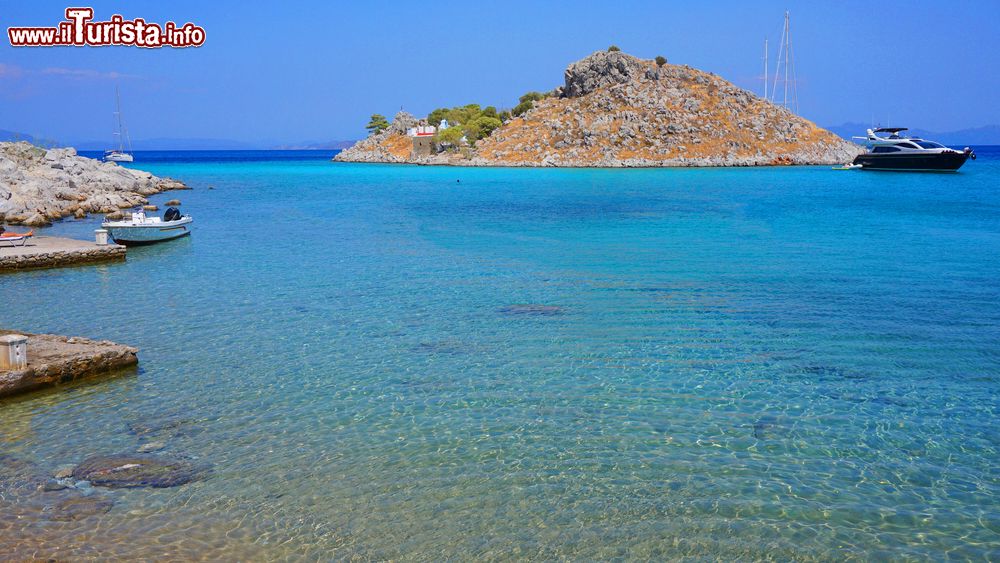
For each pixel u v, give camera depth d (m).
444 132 174.25
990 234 40.69
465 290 25.94
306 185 94.06
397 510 10.83
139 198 62.09
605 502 11.00
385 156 185.38
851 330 20.17
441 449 12.78
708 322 21.16
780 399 15.02
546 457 12.45
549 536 10.15
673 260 32.44
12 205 48.03
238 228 45.88
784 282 27.00
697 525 10.39
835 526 10.34
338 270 30.27
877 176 105.62
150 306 23.47
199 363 17.52
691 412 14.36
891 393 15.36
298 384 16.06
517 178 110.00
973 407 14.55
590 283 27.09
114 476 11.83
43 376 15.62
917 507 10.82
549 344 19.00
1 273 29.45
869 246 36.41
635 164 145.50
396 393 15.48
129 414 14.39
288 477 11.83
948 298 24.05
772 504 10.91
